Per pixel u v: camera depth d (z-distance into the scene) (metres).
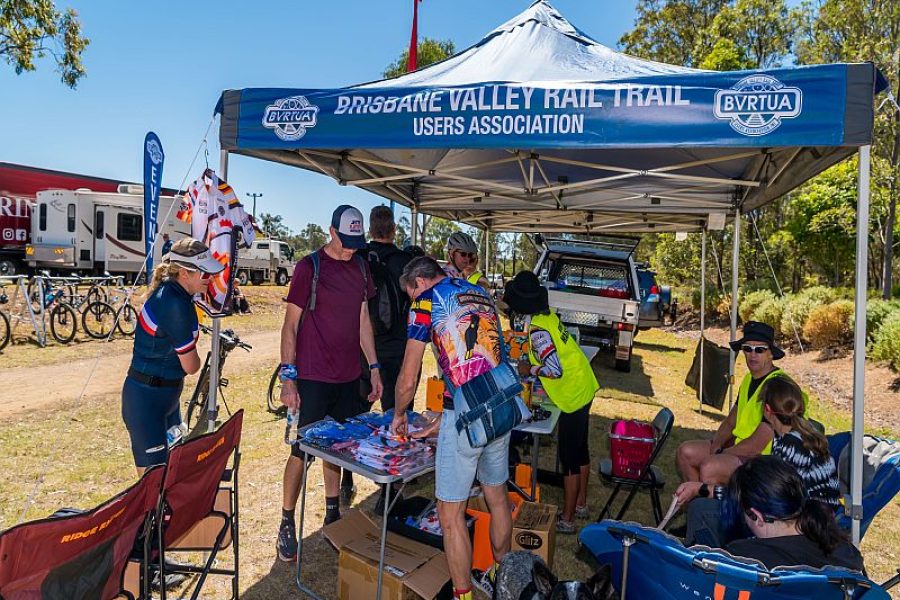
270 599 3.16
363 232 3.51
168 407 3.13
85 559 1.83
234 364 9.96
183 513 2.49
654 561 2.10
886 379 8.94
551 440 6.05
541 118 3.37
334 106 3.67
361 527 3.34
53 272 18.67
